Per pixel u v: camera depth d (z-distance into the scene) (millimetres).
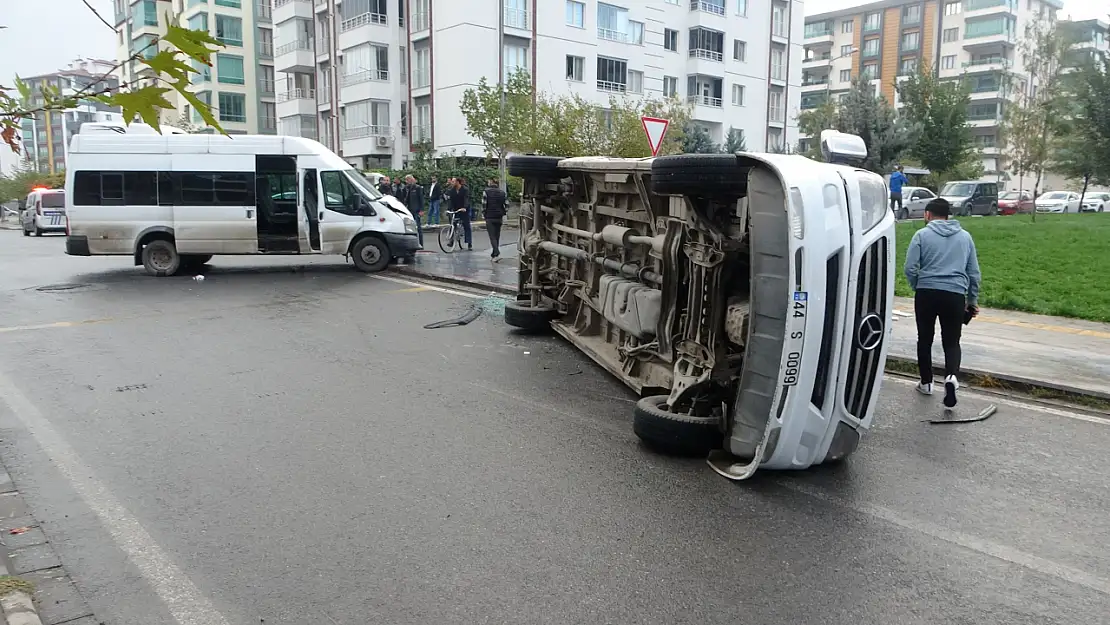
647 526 4395
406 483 4977
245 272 15914
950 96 40312
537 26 41500
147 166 14969
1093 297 11523
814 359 4754
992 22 80875
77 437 5816
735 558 4035
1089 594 3734
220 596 3621
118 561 3941
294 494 4789
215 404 6688
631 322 7000
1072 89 25609
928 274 6801
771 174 4762
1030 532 4387
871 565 3984
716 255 5309
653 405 5742
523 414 6469
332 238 15555
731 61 52906
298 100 52094
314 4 50031
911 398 7039
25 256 20109
